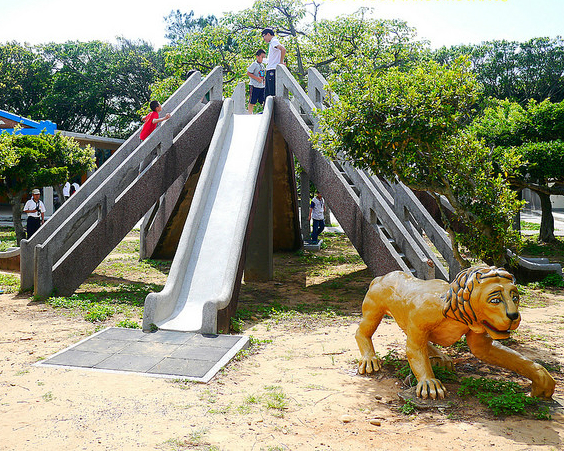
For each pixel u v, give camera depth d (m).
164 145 10.98
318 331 7.64
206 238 8.96
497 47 41.31
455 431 4.27
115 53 45.88
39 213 15.55
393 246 10.19
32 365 5.92
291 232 16.53
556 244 18.52
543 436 4.16
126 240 19.97
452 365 5.84
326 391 5.19
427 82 7.15
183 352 6.36
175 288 8.00
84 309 8.77
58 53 45.69
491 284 4.49
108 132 48.62
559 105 15.26
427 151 7.67
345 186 10.06
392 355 6.34
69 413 4.60
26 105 46.78
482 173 8.28
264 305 9.58
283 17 22.14
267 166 11.80
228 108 11.73
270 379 5.54
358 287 11.43
